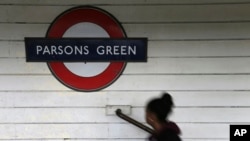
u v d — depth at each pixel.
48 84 2.80
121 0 2.65
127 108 2.80
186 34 2.70
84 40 2.71
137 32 2.70
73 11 2.68
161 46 2.72
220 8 2.66
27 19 2.69
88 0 2.66
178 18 2.68
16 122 2.85
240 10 2.65
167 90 2.79
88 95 2.81
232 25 2.68
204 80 2.77
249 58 2.72
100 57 2.75
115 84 2.79
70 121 2.85
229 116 2.81
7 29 2.70
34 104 2.83
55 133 2.85
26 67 2.77
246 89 2.77
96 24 2.69
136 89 2.79
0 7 2.66
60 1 2.66
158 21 2.68
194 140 2.85
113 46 2.72
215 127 2.83
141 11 2.67
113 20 2.68
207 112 2.82
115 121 2.84
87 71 2.77
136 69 2.76
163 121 1.93
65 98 2.82
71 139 2.86
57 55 2.74
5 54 2.74
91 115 2.84
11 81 2.79
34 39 2.71
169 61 2.75
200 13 2.67
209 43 2.71
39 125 2.85
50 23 2.70
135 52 2.73
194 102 2.80
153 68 2.76
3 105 2.82
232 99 2.79
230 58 2.73
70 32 2.71
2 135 2.85
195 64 2.75
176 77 2.77
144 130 2.73
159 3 2.66
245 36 2.69
